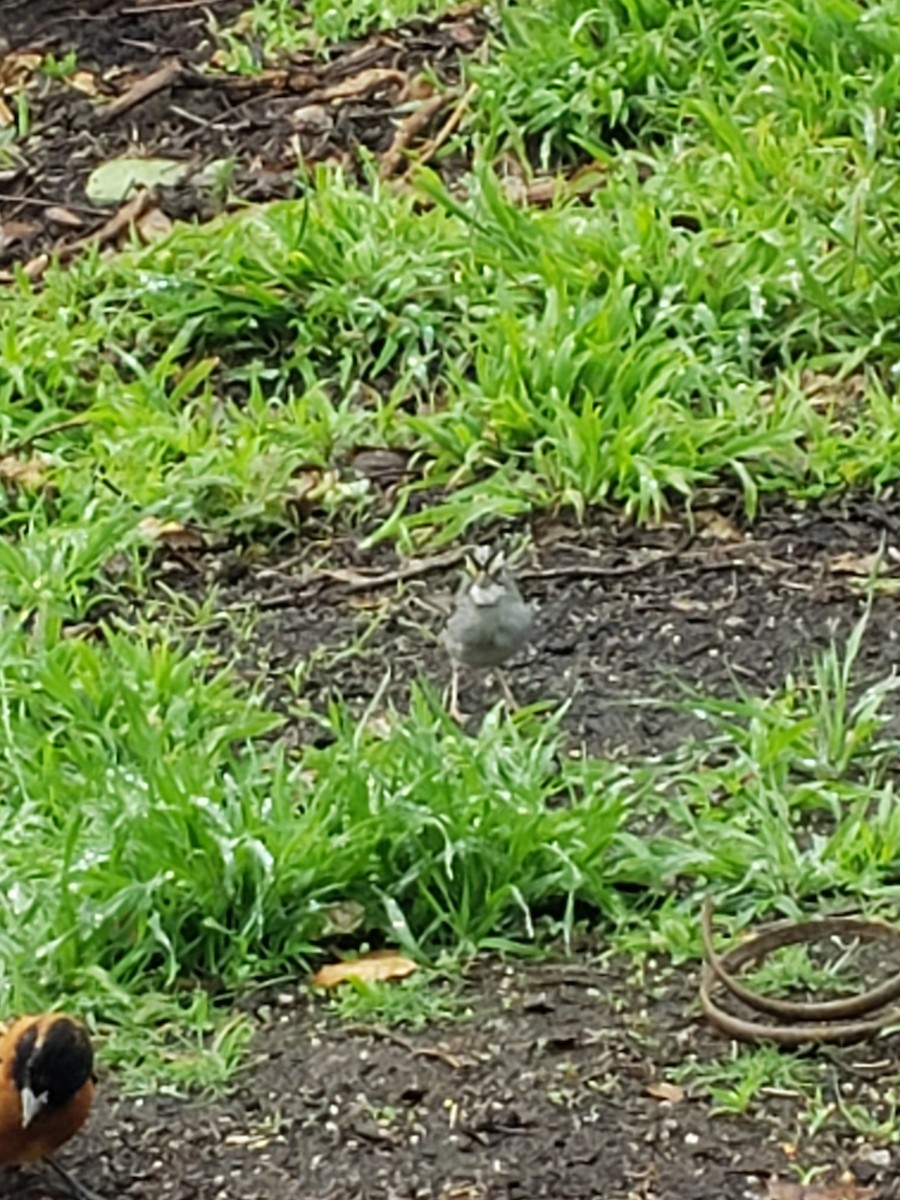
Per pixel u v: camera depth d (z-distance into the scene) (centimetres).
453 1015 464
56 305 754
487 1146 428
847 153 771
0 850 500
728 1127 429
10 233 813
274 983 477
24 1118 404
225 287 742
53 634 592
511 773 511
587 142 791
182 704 551
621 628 602
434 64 863
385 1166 425
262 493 663
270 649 605
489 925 486
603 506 655
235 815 492
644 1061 447
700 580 622
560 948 483
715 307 713
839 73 796
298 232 752
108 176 831
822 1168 417
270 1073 451
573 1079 443
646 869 495
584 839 495
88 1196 422
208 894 482
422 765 503
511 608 550
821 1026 447
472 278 733
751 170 761
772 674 577
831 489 655
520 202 787
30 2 950
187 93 875
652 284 718
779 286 714
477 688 579
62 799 519
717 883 496
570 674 582
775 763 527
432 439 681
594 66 814
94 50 916
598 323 693
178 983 478
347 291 735
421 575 636
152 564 648
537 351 688
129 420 698
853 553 629
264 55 891
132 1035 463
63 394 725
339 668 594
